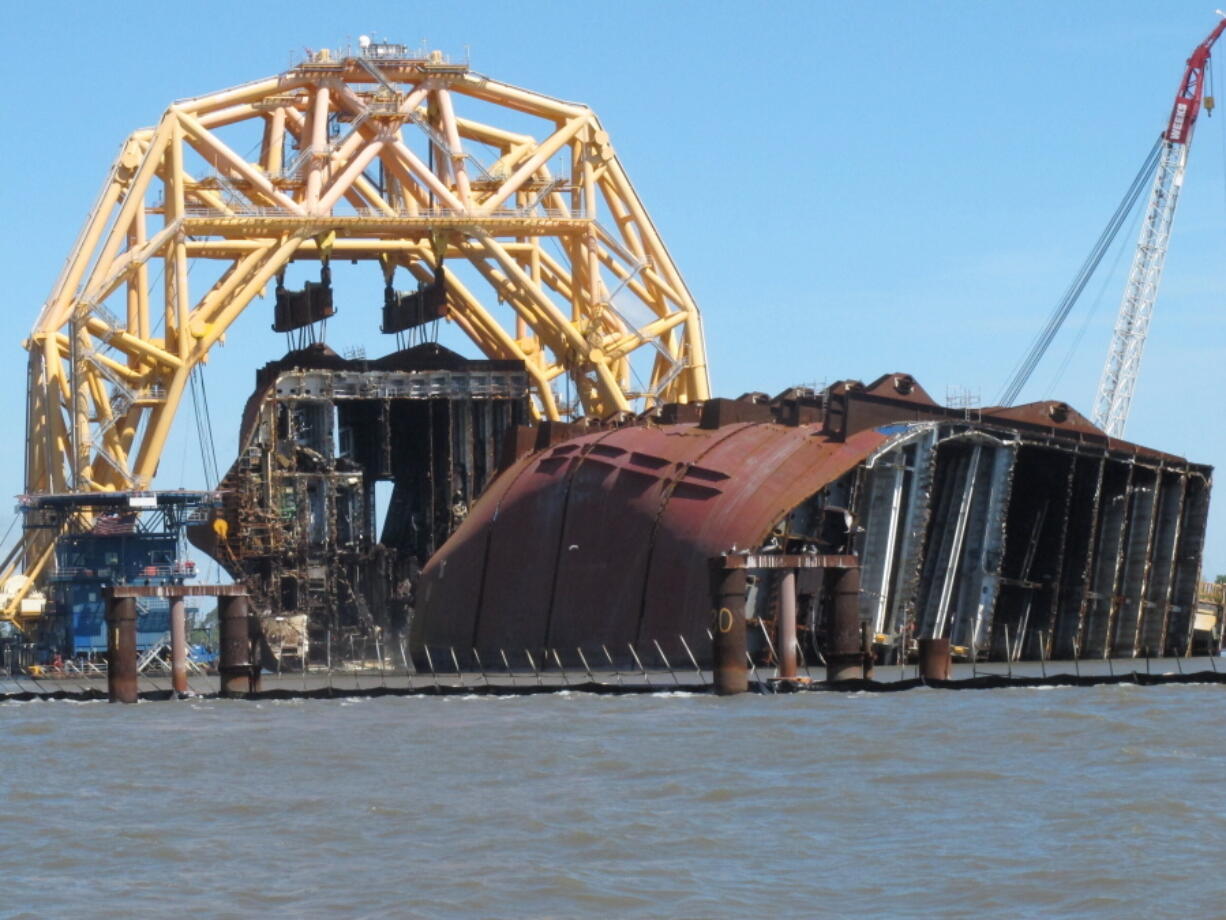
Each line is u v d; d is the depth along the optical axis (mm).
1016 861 146625
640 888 142125
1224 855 146625
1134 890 137000
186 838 165875
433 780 193375
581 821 166750
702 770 193000
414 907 137500
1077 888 138250
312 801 182125
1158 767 186250
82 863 156750
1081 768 187250
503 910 136750
